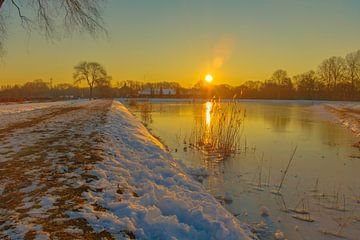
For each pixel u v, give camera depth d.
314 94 64.94
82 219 3.04
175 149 9.42
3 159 5.39
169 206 3.76
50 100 46.50
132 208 3.46
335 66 61.47
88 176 4.50
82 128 9.91
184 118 19.75
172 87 88.50
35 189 3.86
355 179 6.44
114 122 12.09
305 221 4.39
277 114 25.86
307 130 14.84
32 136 8.06
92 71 61.69
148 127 14.51
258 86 71.38
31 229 2.76
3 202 3.41
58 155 5.75
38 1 9.36
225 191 5.62
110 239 2.72
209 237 3.23
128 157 6.19
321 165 7.63
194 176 6.53
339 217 4.55
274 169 7.24
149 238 2.96
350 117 19.88
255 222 4.32
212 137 10.00
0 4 7.91
